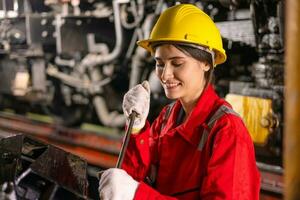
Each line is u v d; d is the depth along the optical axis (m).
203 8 3.11
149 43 1.60
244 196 1.37
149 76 3.90
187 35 1.44
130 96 1.59
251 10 2.76
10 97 5.42
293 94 0.88
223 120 1.42
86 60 4.34
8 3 4.76
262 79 2.84
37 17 4.57
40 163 1.38
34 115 5.25
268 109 2.77
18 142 1.50
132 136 1.61
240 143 1.38
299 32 0.87
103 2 4.11
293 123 0.88
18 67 5.10
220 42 1.55
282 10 2.57
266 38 2.77
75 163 1.52
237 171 1.35
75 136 4.38
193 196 1.48
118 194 1.37
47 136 4.51
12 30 4.84
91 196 3.63
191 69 1.44
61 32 4.36
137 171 1.63
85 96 4.57
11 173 1.37
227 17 3.03
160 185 1.58
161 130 1.70
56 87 4.83
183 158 1.53
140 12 3.74
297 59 0.87
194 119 1.50
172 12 1.52
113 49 4.21
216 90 3.19
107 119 4.31
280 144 2.82
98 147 3.99
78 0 4.23
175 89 1.46
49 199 1.40
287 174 0.89
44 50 4.77
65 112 4.77
